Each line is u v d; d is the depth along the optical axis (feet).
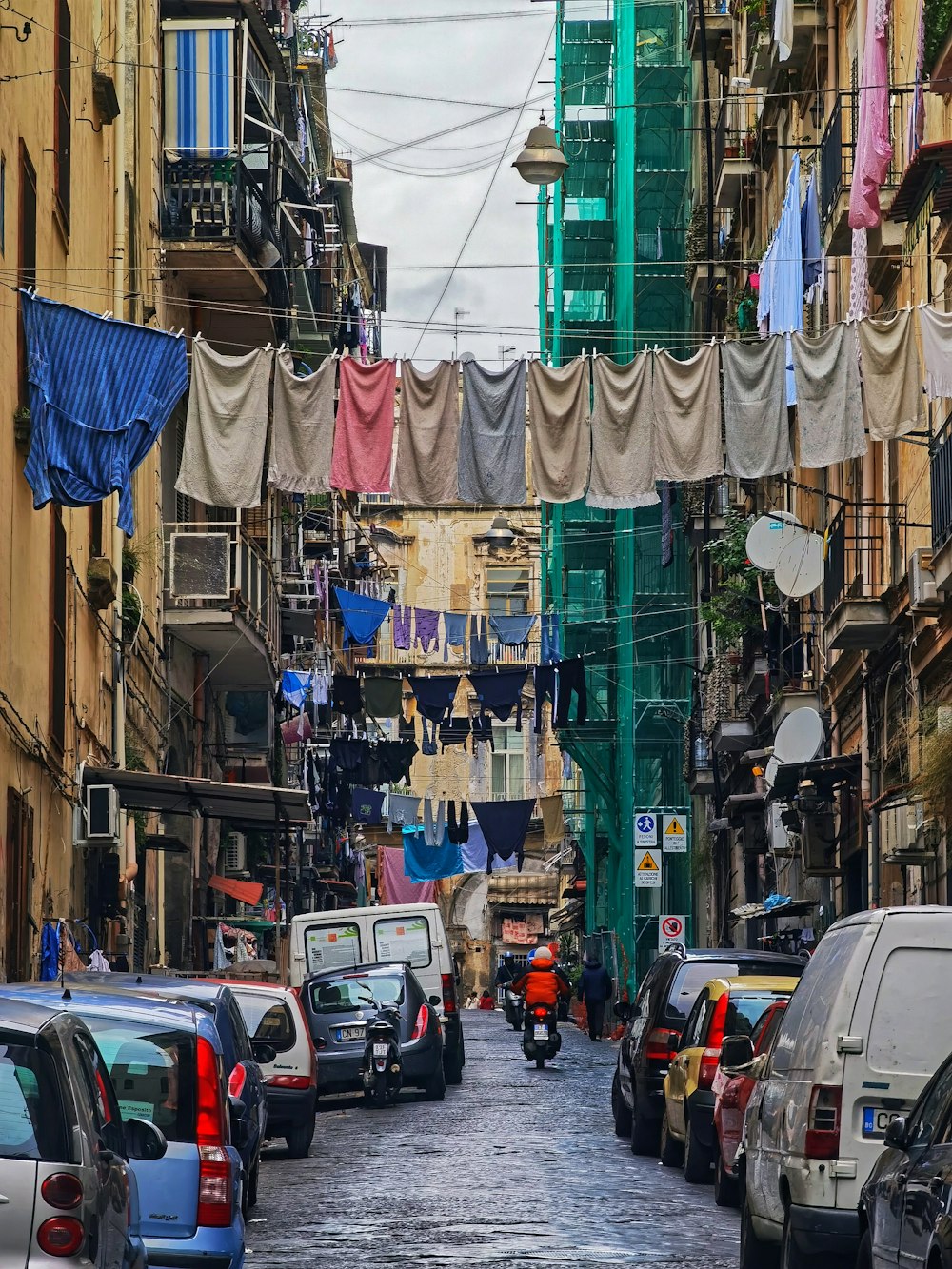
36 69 86.33
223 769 165.48
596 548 232.12
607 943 224.12
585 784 257.96
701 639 189.26
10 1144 27.17
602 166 241.76
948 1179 30.04
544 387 75.97
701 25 167.84
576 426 75.92
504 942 357.41
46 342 72.23
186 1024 40.22
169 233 134.10
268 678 156.97
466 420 75.87
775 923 153.99
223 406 75.05
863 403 74.54
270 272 144.87
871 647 106.73
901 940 40.70
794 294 105.40
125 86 117.60
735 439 75.25
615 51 235.40
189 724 146.10
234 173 134.21
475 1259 48.44
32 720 86.07
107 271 110.52
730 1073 50.93
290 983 121.80
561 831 234.99
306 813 112.27
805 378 74.74
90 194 105.09
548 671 171.42
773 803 136.87
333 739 194.08
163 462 134.21
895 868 107.86
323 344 189.78
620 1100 84.84
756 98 166.40
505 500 75.77
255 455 75.20
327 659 217.36
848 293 119.03
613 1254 49.55
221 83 135.03
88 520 104.17
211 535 133.39
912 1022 40.34
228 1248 38.75
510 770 335.47
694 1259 48.88
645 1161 74.69
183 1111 39.32
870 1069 40.22
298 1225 55.57
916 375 74.38
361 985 106.22
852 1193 39.81
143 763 120.47
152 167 129.49
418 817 223.92
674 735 219.20
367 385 75.87
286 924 186.29
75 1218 26.71
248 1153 57.98
